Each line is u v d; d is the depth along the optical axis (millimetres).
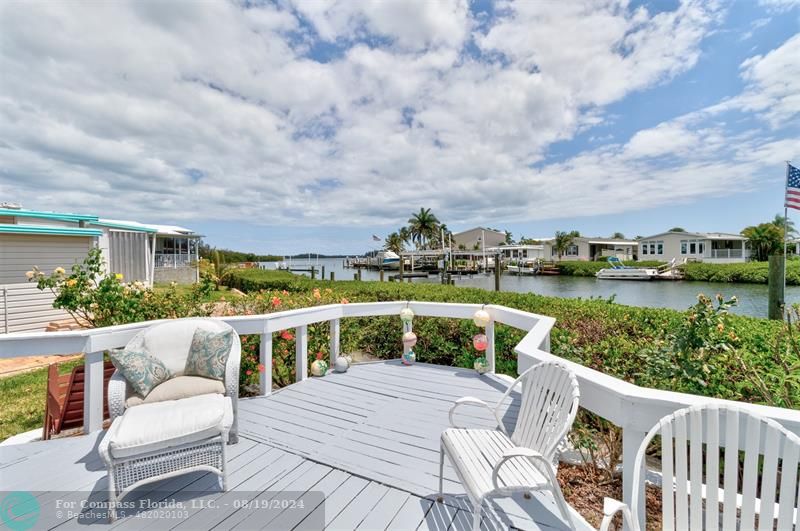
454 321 4715
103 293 4227
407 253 40156
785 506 1086
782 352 2562
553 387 1821
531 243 52000
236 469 2172
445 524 1704
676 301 16672
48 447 2422
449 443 1834
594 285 25094
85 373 2623
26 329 7207
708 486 1229
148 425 1905
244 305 4871
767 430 1136
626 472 1533
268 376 3352
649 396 1439
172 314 4496
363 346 5457
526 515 1758
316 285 10906
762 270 22969
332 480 2062
